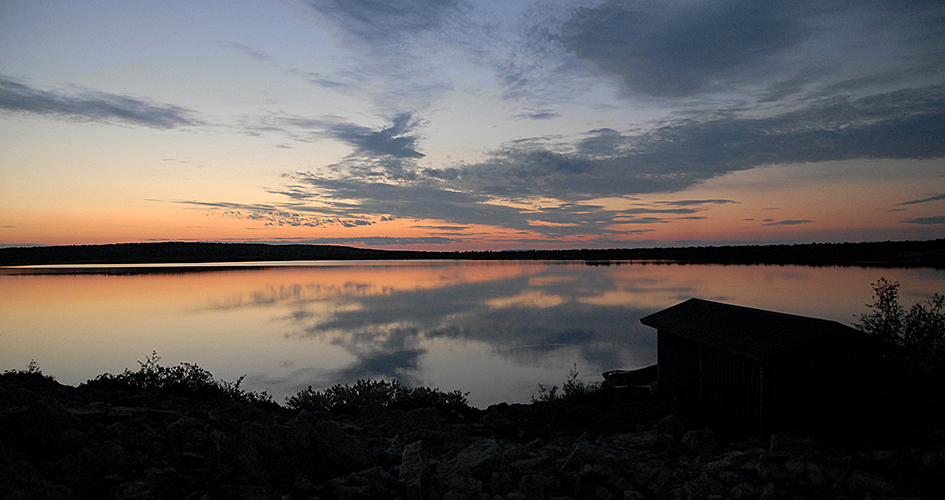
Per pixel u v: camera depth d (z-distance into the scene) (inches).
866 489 310.7
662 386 652.1
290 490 312.8
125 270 6845.5
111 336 1855.3
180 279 5221.5
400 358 1440.7
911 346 652.7
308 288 4215.1
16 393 396.8
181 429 369.1
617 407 609.6
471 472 334.3
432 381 1142.3
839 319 1766.7
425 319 2345.0
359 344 1684.3
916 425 444.1
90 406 425.4
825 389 452.1
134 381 651.5
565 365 1328.7
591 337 1801.2
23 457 300.0
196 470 320.8
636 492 312.7
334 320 2321.6
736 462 364.5
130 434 353.7
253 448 332.5
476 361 1392.7
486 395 1000.2
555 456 400.5
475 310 2669.8
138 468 311.9
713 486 320.8
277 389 1072.8
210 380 694.5
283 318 2386.8
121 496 273.9
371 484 313.1
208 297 3427.7
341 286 4443.9
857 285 3378.4
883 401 513.0
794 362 450.9
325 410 590.9
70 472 292.7
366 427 502.0
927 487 314.2
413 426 519.2
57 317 2380.7
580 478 331.3
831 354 454.0
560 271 6692.9
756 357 444.1
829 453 393.1
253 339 1801.2
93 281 4813.0
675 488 325.7
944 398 508.1
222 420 408.8
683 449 414.6
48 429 325.7
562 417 580.4
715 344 510.0
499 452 355.6
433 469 336.5
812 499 305.1
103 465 304.7
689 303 683.4
